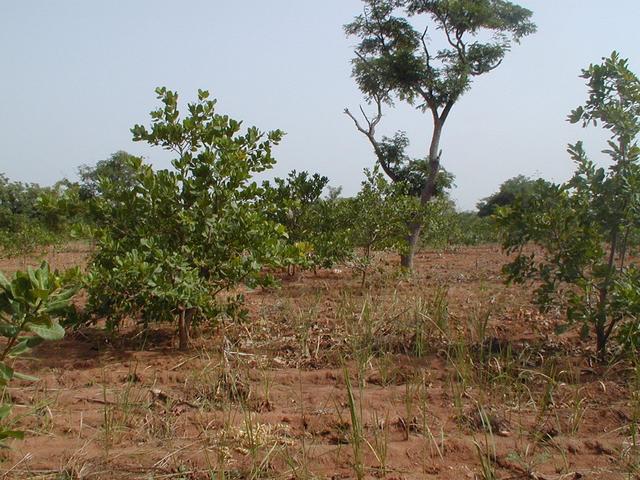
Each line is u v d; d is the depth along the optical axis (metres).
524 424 4.43
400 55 15.38
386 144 17.98
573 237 5.95
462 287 11.09
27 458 3.79
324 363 5.95
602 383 5.03
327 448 3.98
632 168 5.77
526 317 7.80
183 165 6.46
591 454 4.02
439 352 6.09
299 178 11.90
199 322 6.58
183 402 4.79
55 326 2.87
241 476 3.63
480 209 46.97
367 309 6.86
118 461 3.77
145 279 5.72
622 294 5.42
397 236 12.08
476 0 15.22
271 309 8.22
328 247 11.02
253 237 6.39
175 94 6.43
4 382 2.84
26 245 16.64
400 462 3.84
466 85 15.10
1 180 27.11
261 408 4.73
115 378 5.37
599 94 5.94
